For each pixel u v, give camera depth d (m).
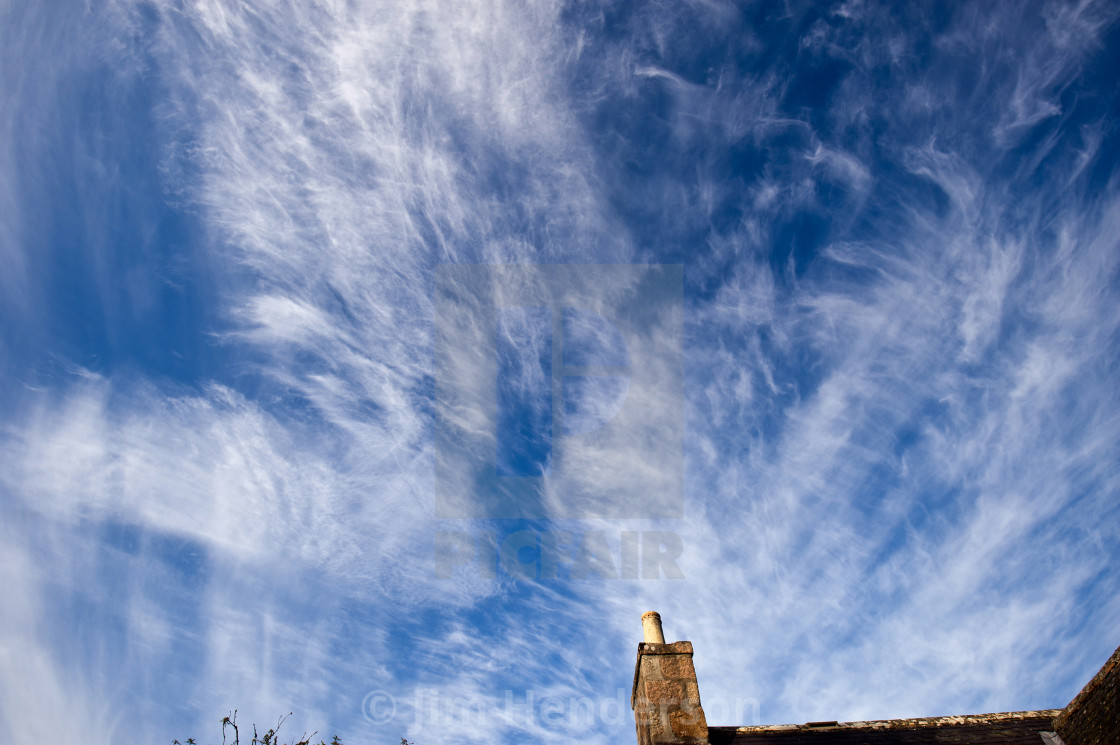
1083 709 10.18
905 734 10.92
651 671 10.67
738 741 10.70
